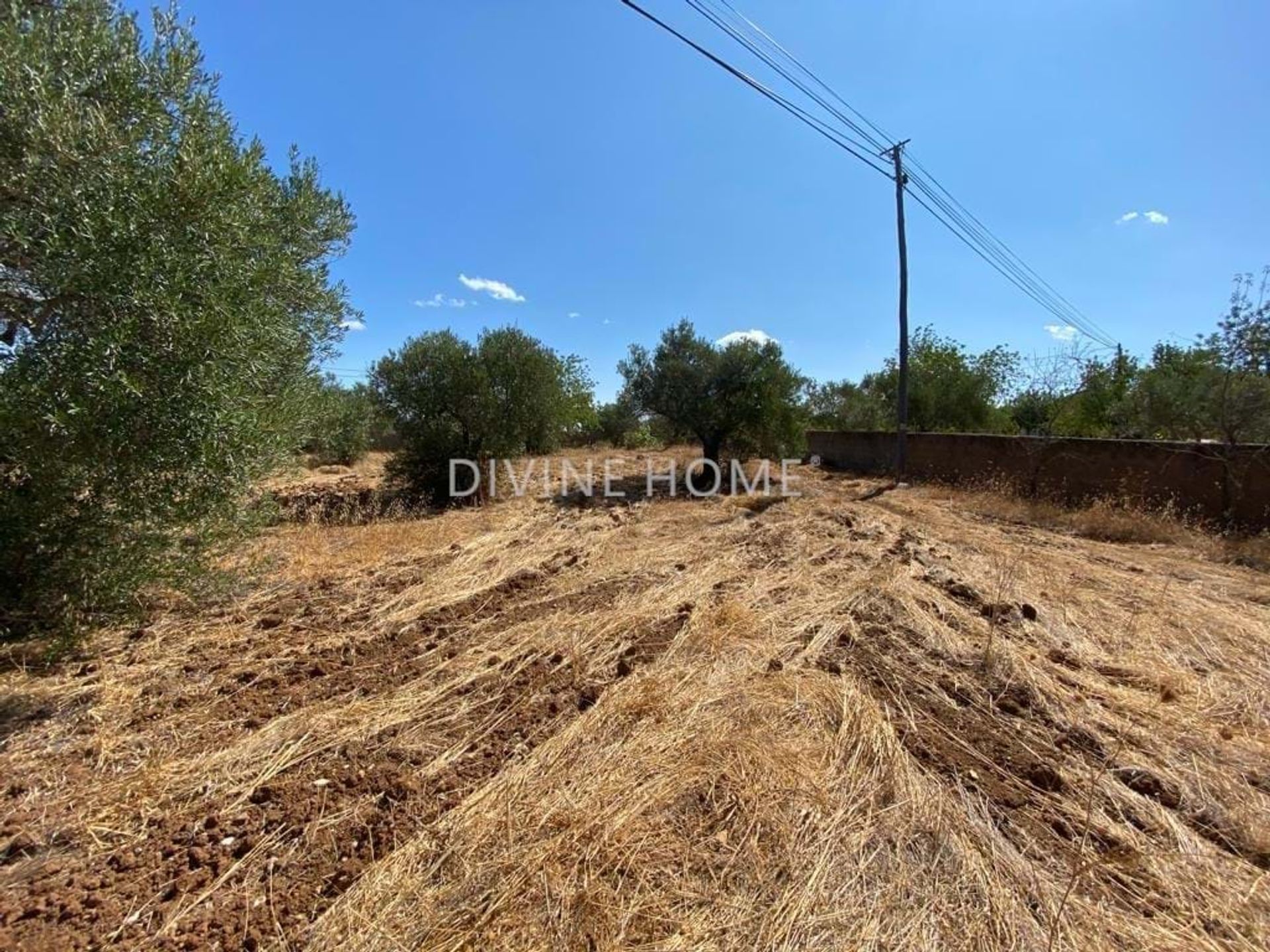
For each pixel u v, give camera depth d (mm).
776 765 2293
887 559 5211
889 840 1906
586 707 2832
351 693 2969
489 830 1952
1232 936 1569
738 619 3852
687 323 11945
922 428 15766
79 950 1509
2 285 3160
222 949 1520
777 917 1608
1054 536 6348
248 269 3537
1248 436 6598
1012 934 1562
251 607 4207
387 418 9867
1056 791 2180
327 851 1880
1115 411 9383
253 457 3734
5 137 2883
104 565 3180
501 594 4539
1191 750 2424
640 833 1929
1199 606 4035
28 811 2053
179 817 2043
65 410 2836
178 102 3469
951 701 2846
